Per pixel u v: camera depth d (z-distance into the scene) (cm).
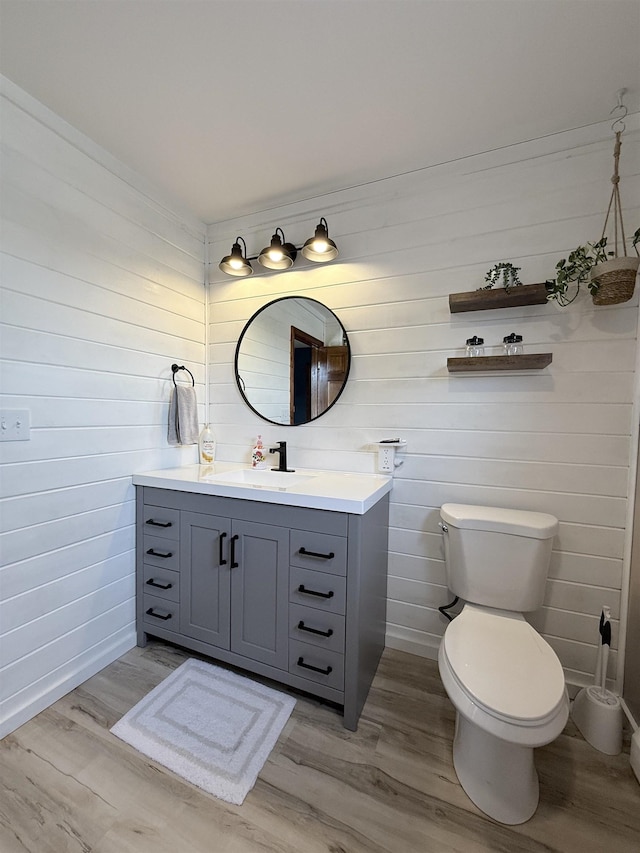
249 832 105
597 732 133
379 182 185
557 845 103
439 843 103
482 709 100
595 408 152
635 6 104
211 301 229
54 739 132
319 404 201
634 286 136
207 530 167
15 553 137
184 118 146
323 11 107
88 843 101
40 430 144
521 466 164
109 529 173
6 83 129
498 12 107
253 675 166
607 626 143
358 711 141
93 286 163
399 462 184
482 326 169
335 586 141
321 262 199
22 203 136
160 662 175
